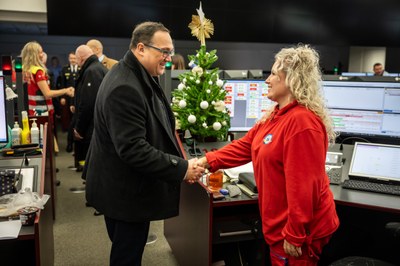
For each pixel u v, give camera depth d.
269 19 6.75
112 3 6.07
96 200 1.74
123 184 1.69
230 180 2.06
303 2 6.83
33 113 3.59
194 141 2.48
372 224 2.53
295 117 1.48
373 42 7.20
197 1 6.41
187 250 2.33
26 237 1.43
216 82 2.52
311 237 1.54
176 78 2.94
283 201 1.55
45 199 1.64
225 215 2.03
